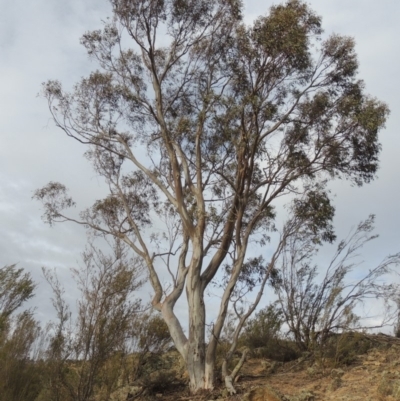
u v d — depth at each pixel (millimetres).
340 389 10930
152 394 13203
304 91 15086
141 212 18156
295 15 14023
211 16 16906
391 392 9961
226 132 14781
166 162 17719
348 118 14883
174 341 13367
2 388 11500
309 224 15352
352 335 14945
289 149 15172
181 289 14406
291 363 14227
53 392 12055
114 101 17844
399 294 14578
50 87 17688
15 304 16469
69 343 12492
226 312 13258
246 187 14633
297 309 15336
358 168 15477
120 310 12922
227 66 15977
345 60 15023
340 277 17906
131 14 16750
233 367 14328
